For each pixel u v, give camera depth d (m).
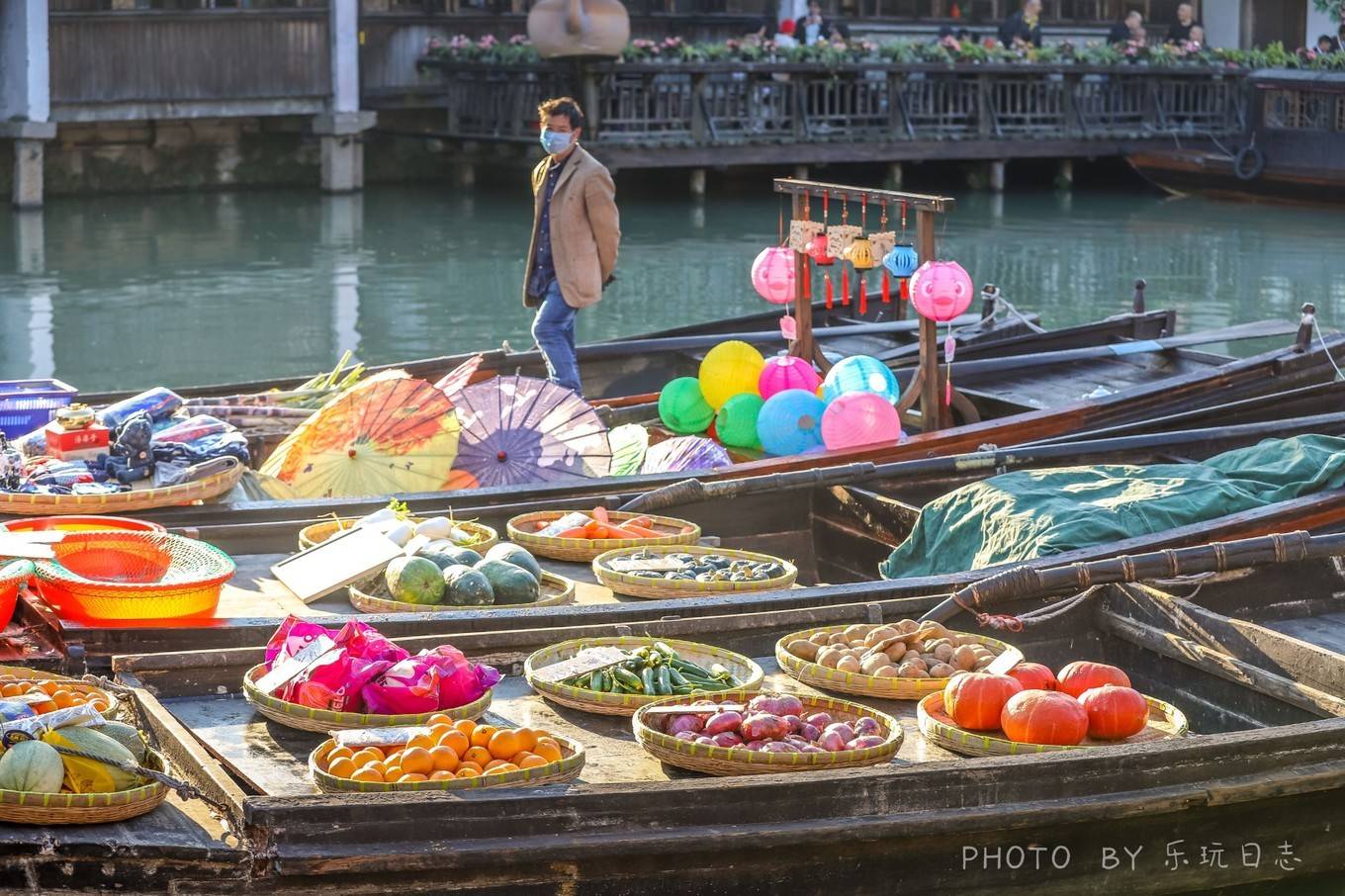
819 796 4.40
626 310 15.23
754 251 18.98
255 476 7.36
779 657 5.45
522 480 8.11
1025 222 22.02
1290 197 24.23
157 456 7.17
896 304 12.51
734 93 24.31
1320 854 5.00
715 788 4.31
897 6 28.33
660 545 6.66
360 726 4.75
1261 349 13.76
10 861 3.94
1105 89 26.55
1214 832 4.84
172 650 5.38
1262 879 4.95
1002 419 8.77
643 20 26.39
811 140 24.17
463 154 24.89
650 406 9.82
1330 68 25.77
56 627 5.32
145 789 4.15
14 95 21.31
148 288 16.03
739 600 5.85
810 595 5.92
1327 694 5.29
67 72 21.62
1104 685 5.03
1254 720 5.63
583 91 22.77
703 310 15.29
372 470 7.77
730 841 4.27
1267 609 6.49
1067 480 7.32
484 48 24.00
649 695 5.07
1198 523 6.74
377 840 4.09
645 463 8.42
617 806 4.25
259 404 9.05
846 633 5.61
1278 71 24.17
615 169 22.83
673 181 25.89
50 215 21.09
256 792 4.49
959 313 8.73
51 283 16.19
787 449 8.54
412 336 13.91
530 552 6.67
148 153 23.91
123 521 6.15
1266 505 6.96
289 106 23.31
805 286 9.46
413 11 24.89
